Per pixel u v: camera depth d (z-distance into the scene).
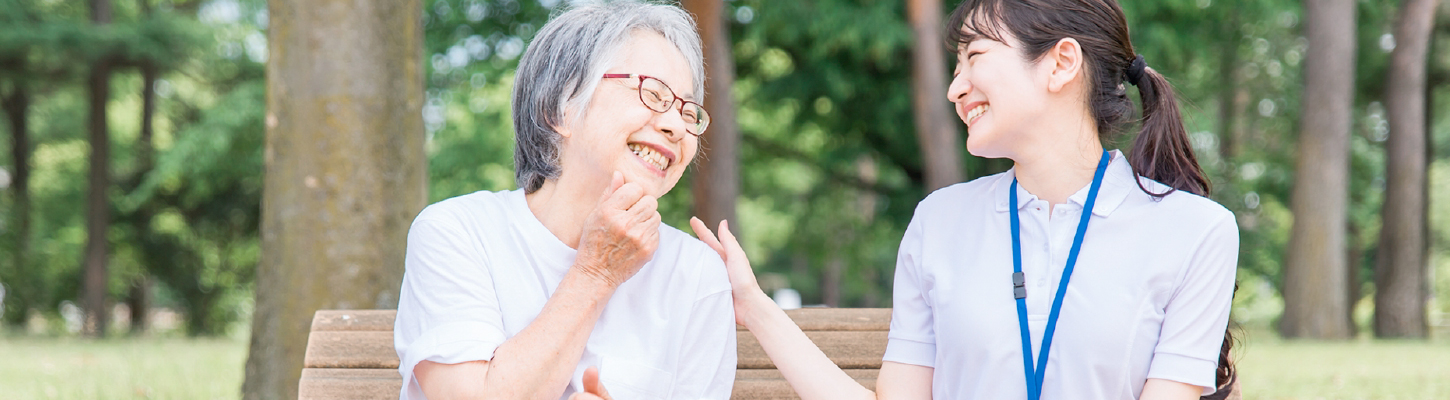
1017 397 1.66
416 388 1.73
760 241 26.86
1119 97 1.74
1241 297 18.41
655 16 1.81
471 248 1.76
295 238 4.02
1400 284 15.64
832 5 11.95
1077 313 1.62
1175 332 1.62
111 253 21.58
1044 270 1.68
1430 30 15.66
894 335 1.89
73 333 19.91
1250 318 22.34
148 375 6.29
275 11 4.15
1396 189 15.67
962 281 1.75
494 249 1.79
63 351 9.48
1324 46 13.54
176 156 16.98
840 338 2.32
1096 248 1.65
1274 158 16.88
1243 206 16.58
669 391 1.80
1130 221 1.66
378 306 4.03
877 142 14.76
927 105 11.01
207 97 21.56
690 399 1.86
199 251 21.98
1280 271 17.42
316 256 3.99
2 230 20.84
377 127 4.09
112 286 22.17
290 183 4.05
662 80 1.75
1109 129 1.75
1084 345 1.61
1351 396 5.41
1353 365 7.66
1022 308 1.66
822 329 2.33
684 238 1.94
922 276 1.84
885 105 13.48
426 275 1.73
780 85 13.38
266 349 4.00
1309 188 13.68
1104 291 1.62
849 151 14.72
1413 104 15.39
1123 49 1.74
